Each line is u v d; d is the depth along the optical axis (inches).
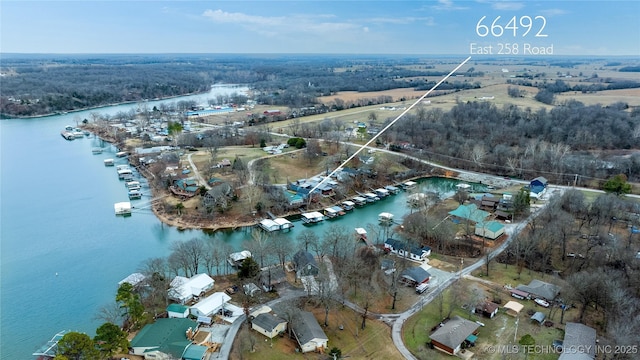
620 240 4114.2
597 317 3191.4
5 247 4714.6
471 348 2869.1
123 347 2682.1
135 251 4680.1
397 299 3523.6
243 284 3683.6
